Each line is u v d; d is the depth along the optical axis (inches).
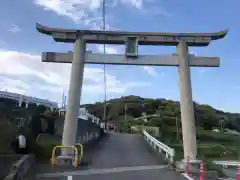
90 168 608.4
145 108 4598.9
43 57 687.7
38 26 678.5
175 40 693.9
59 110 1252.5
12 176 349.7
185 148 649.0
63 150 639.1
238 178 572.7
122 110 4439.0
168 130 2773.1
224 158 1990.7
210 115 4030.5
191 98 671.8
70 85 668.1
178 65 691.4
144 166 669.3
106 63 687.1
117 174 546.0
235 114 4633.4
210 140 2974.9
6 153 534.0
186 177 536.1
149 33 689.0
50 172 535.8
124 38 688.4
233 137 3203.7
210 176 608.1
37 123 766.5
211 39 693.9
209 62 695.7
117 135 1947.6
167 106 4084.6
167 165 693.3
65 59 689.6
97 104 4640.8
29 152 610.5
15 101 1122.0
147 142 1392.7
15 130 592.4
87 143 1163.9
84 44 689.0
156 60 688.4
